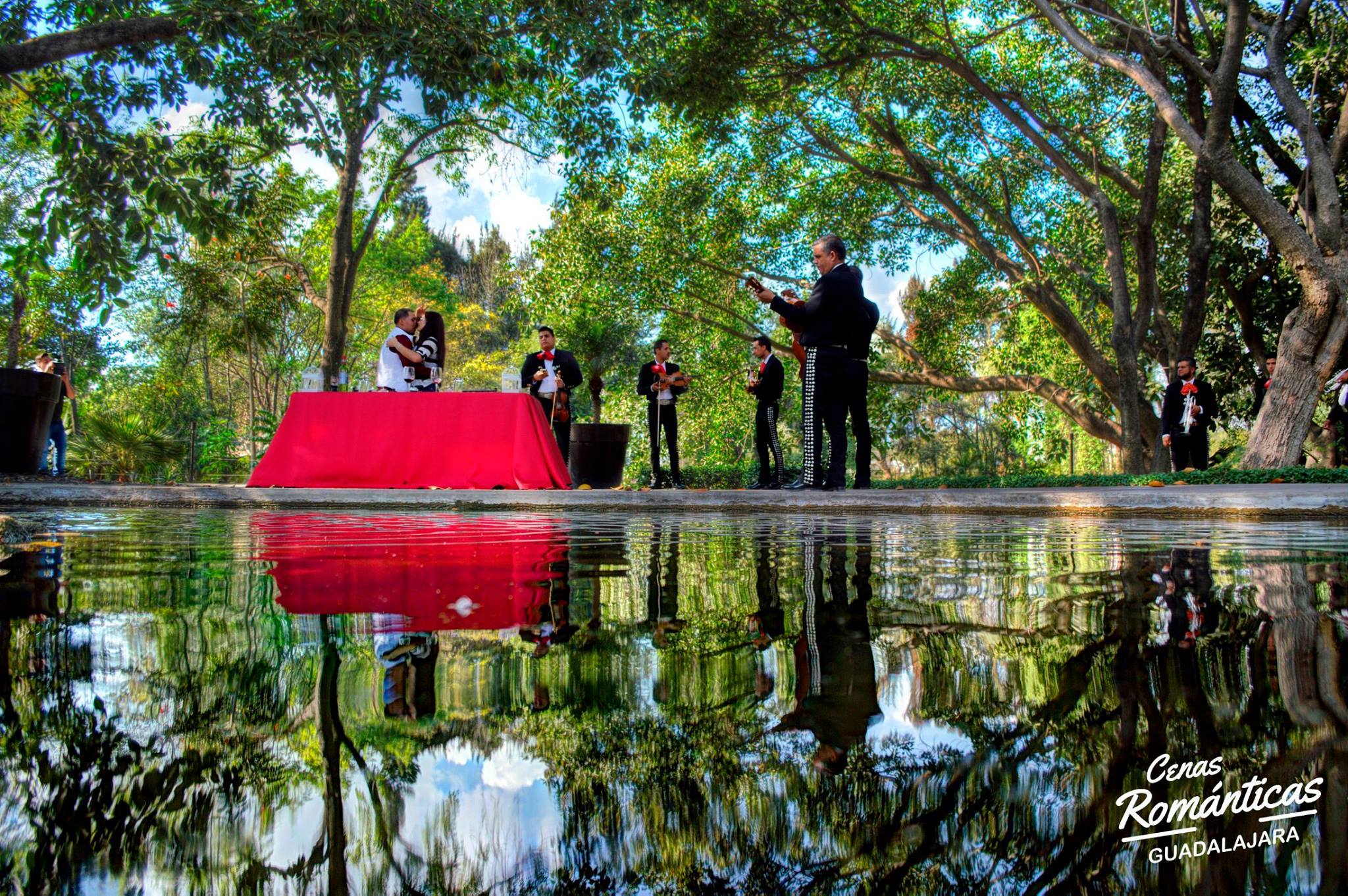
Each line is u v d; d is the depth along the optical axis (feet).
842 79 40.42
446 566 5.24
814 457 18.26
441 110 21.90
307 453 21.53
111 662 2.35
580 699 1.95
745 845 1.13
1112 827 1.17
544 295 53.88
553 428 27.27
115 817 1.20
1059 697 1.96
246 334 56.44
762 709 1.88
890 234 52.70
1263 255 42.50
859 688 2.07
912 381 55.31
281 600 3.64
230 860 1.02
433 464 21.33
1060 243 45.80
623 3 24.38
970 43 41.06
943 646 2.62
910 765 1.46
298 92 20.49
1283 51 32.55
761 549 6.67
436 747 1.58
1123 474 33.06
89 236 17.79
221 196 19.25
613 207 50.60
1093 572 4.89
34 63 17.52
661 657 2.46
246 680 2.13
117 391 91.61
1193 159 42.86
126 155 17.85
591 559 5.80
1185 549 6.69
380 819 1.18
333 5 19.72
